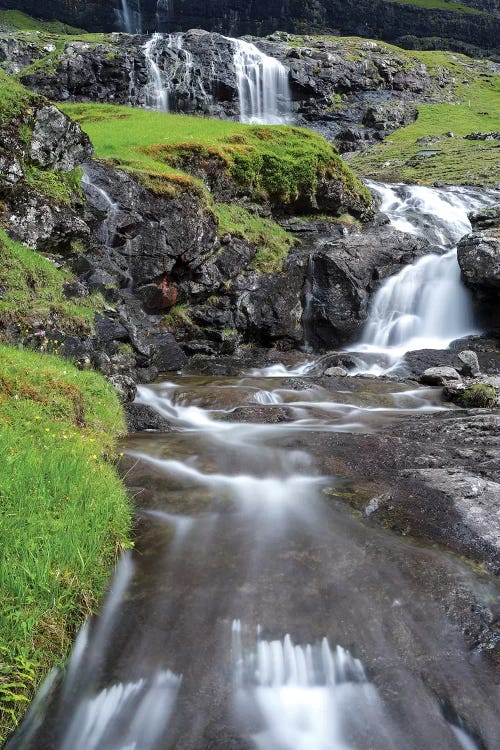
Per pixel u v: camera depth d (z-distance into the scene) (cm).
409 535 489
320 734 309
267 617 379
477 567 445
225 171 1653
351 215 1923
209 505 535
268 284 1484
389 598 398
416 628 376
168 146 1589
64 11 7119
